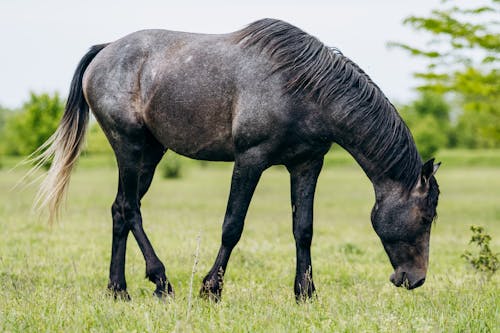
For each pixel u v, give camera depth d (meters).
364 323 6.35
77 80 8.90
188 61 7.87
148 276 8.26
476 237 9.77
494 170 67.56
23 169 60.44
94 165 69.75
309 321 6.57
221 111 7.65
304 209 7.94
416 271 7.35
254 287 8.74
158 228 16.41
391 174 7.39
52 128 46.75
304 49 7.43
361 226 19.16
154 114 8.12
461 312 6.74
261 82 7.40
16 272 9.87
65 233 15.32
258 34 7.61
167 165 51.88
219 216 21.11
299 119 7.39
